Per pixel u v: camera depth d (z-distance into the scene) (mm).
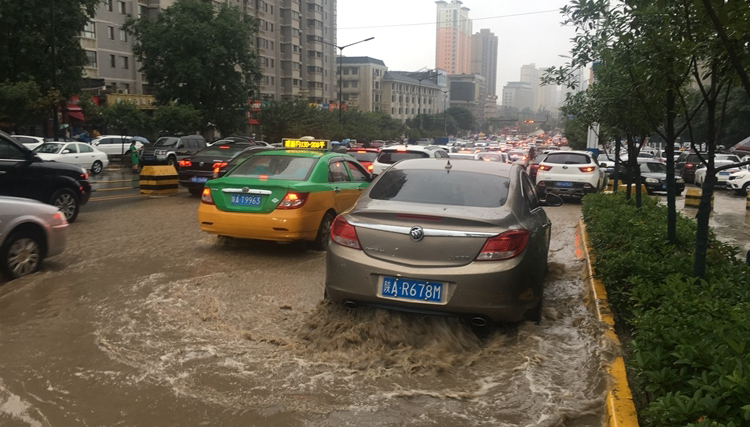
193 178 15852
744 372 2627
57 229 7012
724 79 4637
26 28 31531
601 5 6652
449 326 4762
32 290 6051
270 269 7316
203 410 3520
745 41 4082
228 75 45750
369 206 5012
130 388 3791
